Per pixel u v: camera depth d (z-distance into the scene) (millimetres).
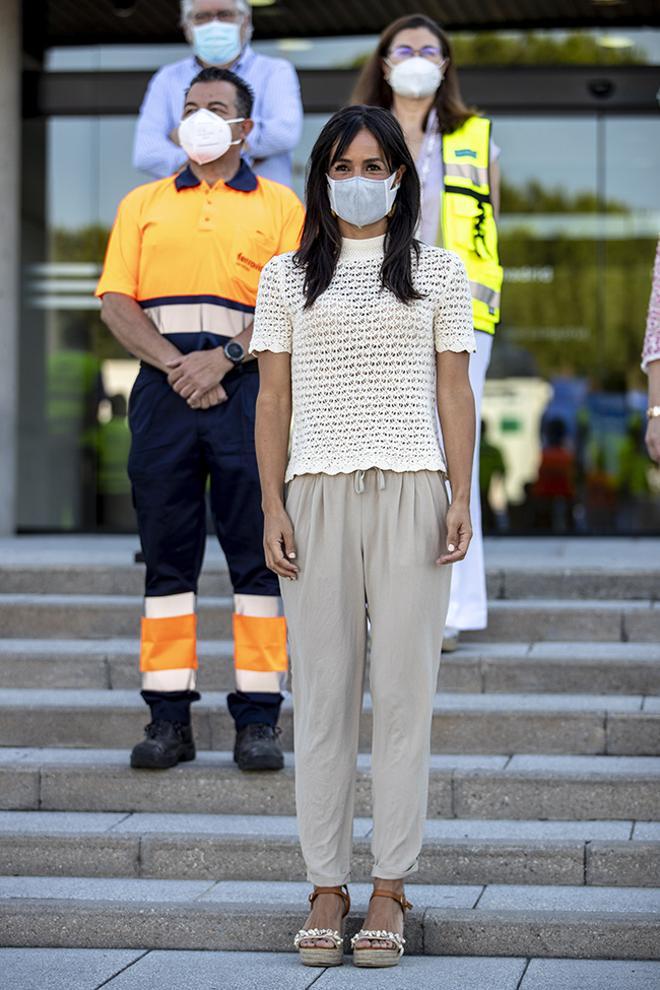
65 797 6781
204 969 5508
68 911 5809
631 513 13609
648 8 13156
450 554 5461
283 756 6789
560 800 6566
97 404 13430
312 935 5484
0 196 12672
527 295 13656
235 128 6922
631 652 7938
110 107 13312
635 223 13531
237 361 6703
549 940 5602
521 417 13719
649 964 5512
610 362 13625
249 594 6746
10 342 12758
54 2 13250
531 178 13547
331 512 5434
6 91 12703
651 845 6078
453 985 5270
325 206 5523
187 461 6766
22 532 13391
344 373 5438
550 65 13336
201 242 6820
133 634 8539
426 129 7809
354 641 5512
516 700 7477
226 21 8320
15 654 7977
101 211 13359
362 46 13273
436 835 6320
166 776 6727
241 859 6223
